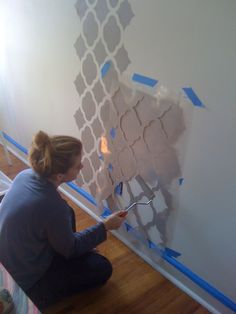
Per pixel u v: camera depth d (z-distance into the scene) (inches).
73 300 55.2
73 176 45.9
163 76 47.3
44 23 67.7
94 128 64.9
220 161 44.5
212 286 53.7
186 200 51.7
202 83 42.6
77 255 49.3
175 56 44.5
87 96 63.5
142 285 59.3
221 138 43.1
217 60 39.9
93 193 72.4
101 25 54.2
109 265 56.4
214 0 37.9
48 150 41.8
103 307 54.6
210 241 50.9
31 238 44.7
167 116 48.9
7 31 81.0
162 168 53.2
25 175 45.3
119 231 68.8
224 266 50.4
